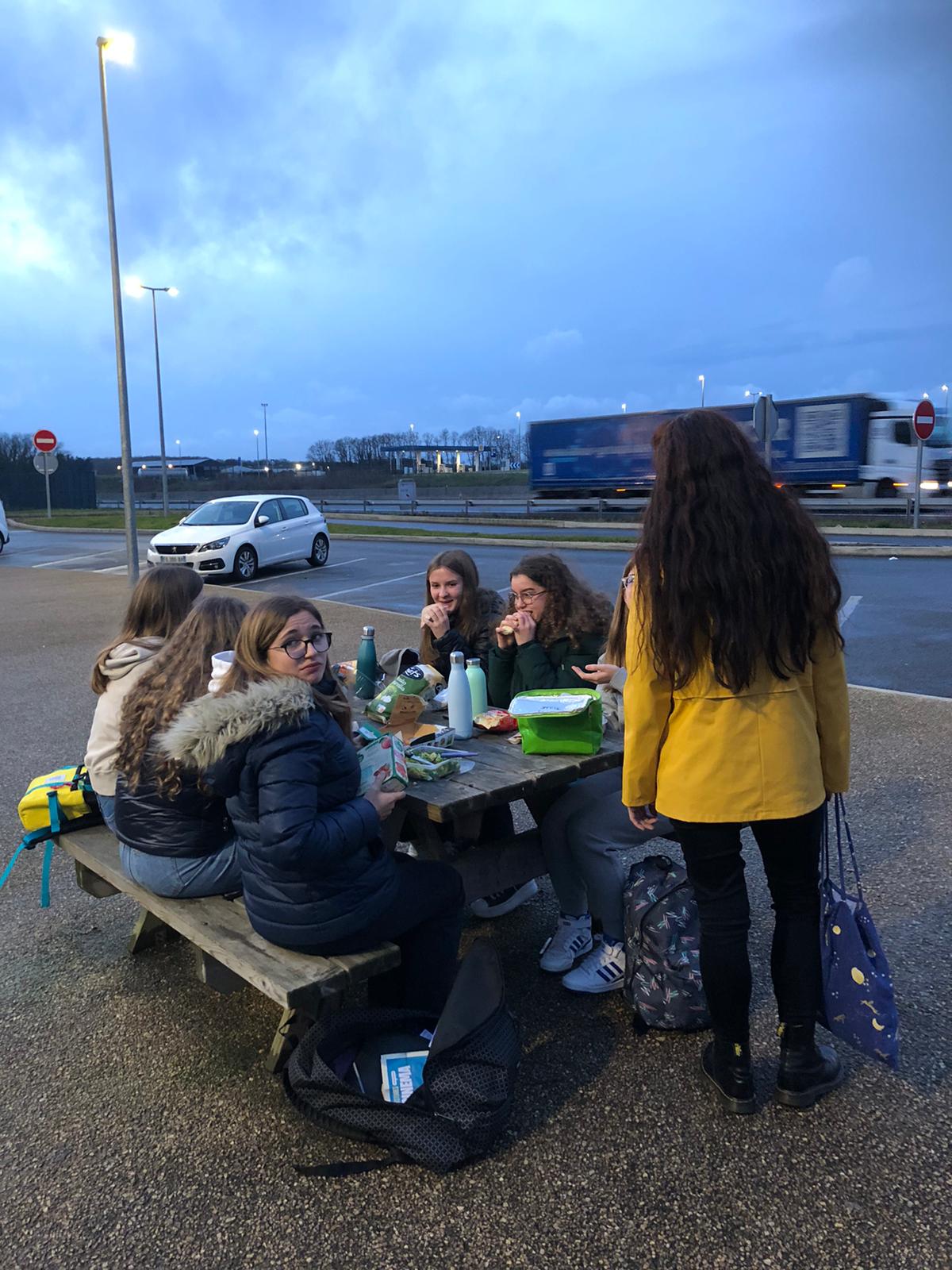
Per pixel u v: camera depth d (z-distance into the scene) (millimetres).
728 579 2041
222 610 2793
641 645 2197
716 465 2090
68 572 17188
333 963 2342
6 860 4191
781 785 2164
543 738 2971
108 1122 2453
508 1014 2387
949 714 5977
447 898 2639
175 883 2703
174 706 2629
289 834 2170
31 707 6961
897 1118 2363
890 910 3430
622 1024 2842
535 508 33781
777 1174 2182
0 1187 2234
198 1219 2115
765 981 3037
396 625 10125
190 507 48125
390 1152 2248
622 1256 1974
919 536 19078
